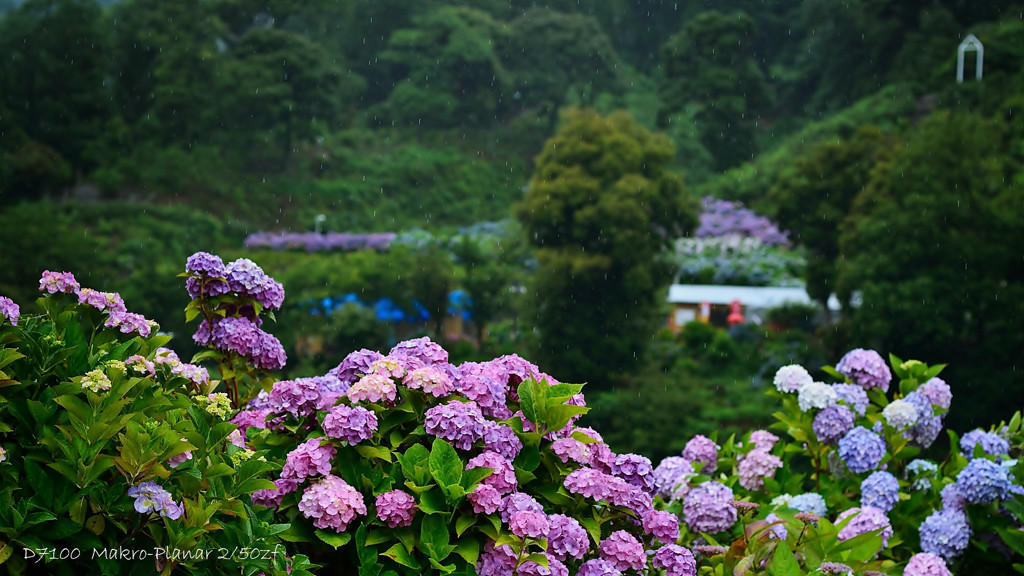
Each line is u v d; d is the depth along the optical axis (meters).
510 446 2.13
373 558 2.00
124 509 1.69
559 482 2.22
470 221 17.25
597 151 14.03
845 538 2.69
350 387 2.25
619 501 2.17
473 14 18.62
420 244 15.19
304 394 2.19
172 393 2.05
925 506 3.03
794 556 2.35
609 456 2.28
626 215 13.62
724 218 15.78
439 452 2.03
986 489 2.72
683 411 12.64
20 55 16.27
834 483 3.13
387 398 2.11
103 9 16.98
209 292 2.61
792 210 14.48
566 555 2.10
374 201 17.27
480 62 18.42
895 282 12.73
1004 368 11.88
